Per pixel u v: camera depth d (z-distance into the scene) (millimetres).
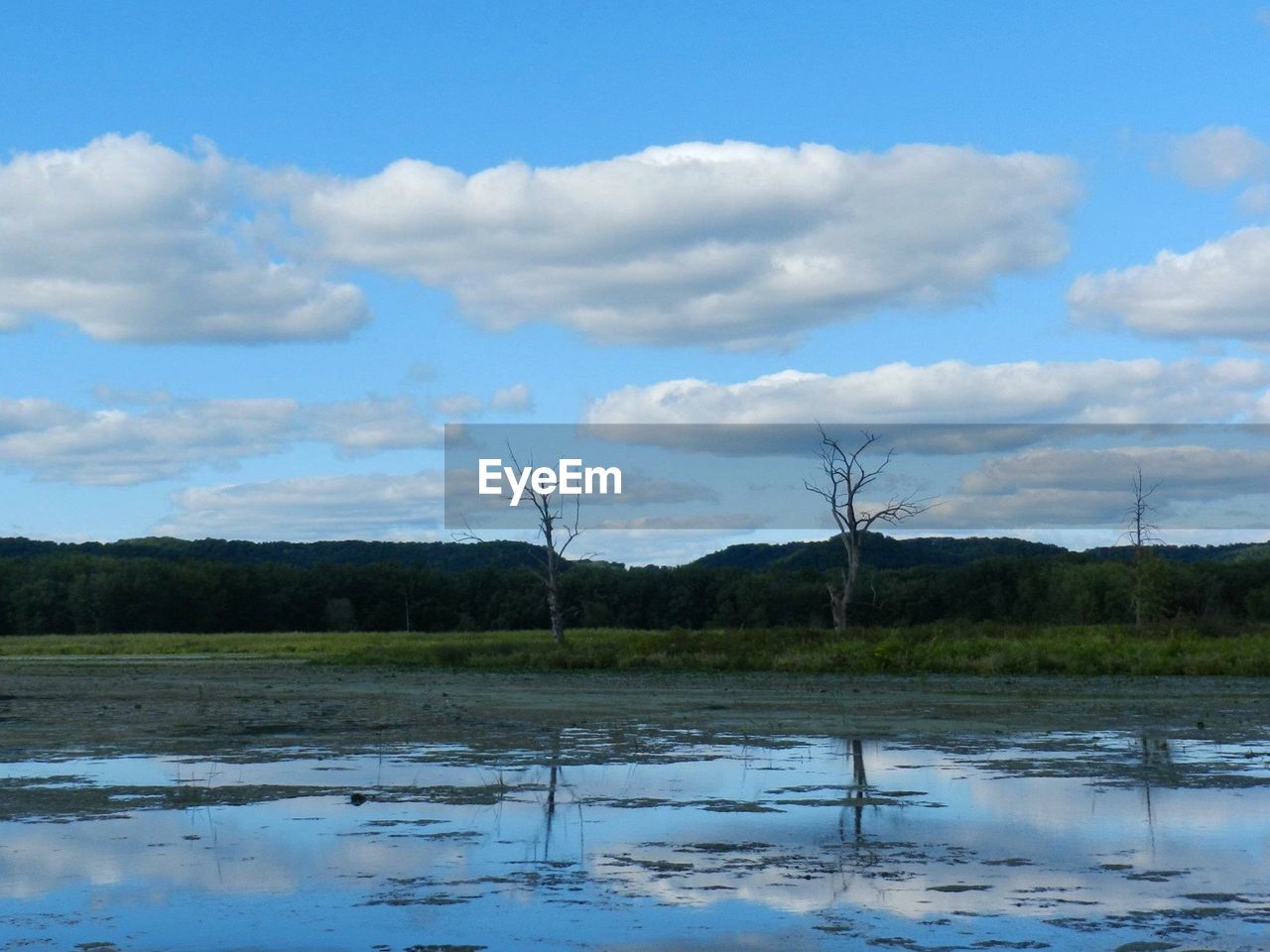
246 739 19031
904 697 26484
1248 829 10852
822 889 8750
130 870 9555
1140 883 8867
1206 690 27531
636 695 27891
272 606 132875
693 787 13461
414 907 8320
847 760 15828
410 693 29578
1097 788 13203
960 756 16172
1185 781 13656
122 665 48719
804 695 27391
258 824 11445
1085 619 88938
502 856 9938
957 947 7293
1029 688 28672
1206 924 7734
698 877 9148
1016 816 11531
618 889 8797
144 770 15391
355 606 134750
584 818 11617
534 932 7691
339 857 9961
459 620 133875
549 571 64438
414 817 11734
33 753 17344
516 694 28641
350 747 17766
